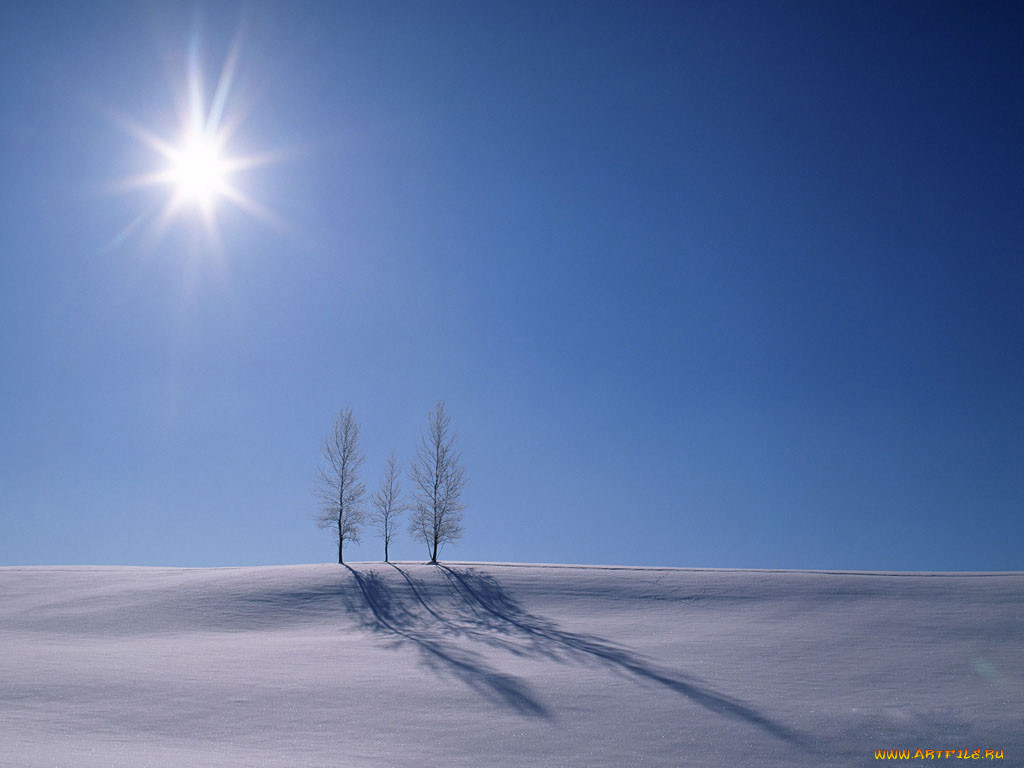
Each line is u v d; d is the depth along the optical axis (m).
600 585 34.50
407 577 36.28
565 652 21.80
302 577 36.12
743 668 19.08
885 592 31.09
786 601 30.25
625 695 16.11
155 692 15.97
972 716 14.12
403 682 17.44
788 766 11.49
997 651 20.78
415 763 11.43
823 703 15.28
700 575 36.38
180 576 38.72
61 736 12.30
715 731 13.33
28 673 17.66
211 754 11.54
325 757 11.62
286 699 15.62
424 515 44.44
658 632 25.28
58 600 32.44
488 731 13.35
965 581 32.94
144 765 10.46
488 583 35.09
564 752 12.13
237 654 21.47
